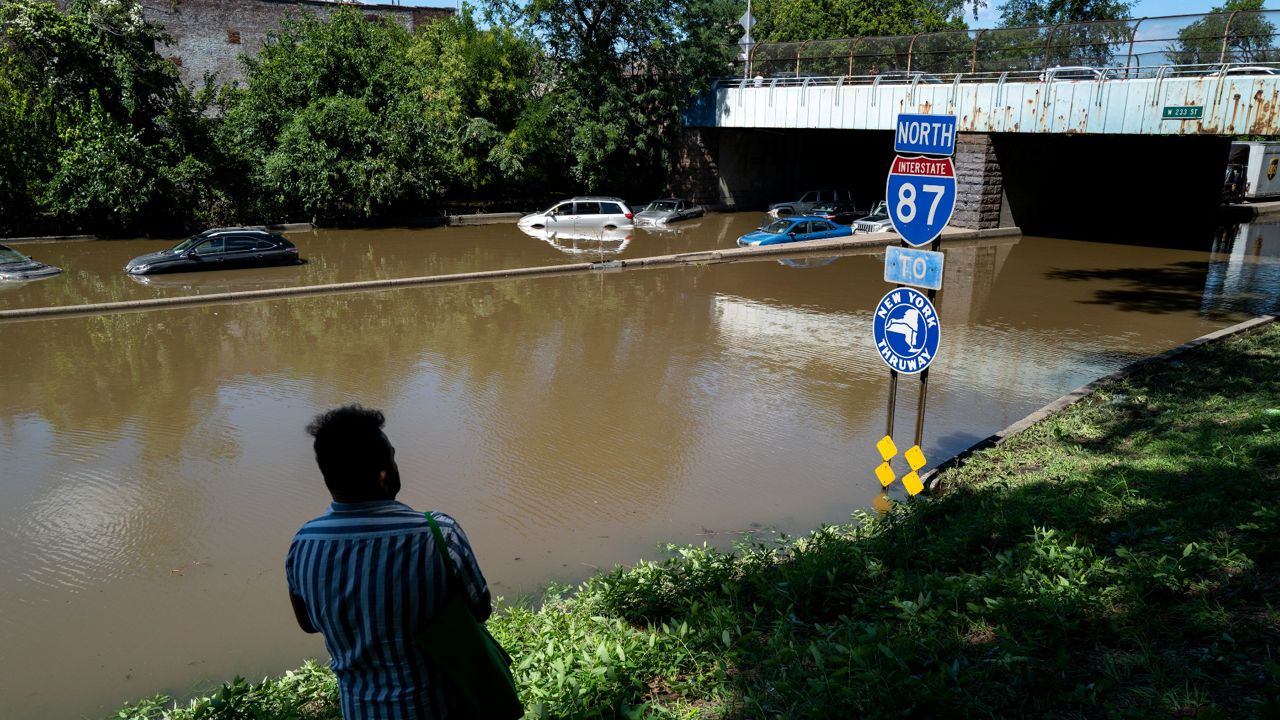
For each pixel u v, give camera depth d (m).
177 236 31.62
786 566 6.21
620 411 12.48
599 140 40.56
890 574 5.91
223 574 7.88
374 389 13.55
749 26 41.16
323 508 9.30
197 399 13.08
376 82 35.62
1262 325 16.47
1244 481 6.70
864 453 10.82
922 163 7.77
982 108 31.89
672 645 4.77
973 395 13.25
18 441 11.33
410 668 2.21
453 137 38.12
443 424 11.90
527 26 39.62
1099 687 3.77
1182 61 27.27
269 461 10.61
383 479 2.27
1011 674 4.04
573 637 4.99
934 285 7.89
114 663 6.52
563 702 4.05
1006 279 24.47
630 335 17.27
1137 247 31.42
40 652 6.68
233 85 38.31
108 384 13.86
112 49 30.14
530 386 13.70
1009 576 5.21
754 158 45.91
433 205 39.00
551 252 28.92
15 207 30.30
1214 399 10.63
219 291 21.30
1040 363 15.24
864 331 17.78
